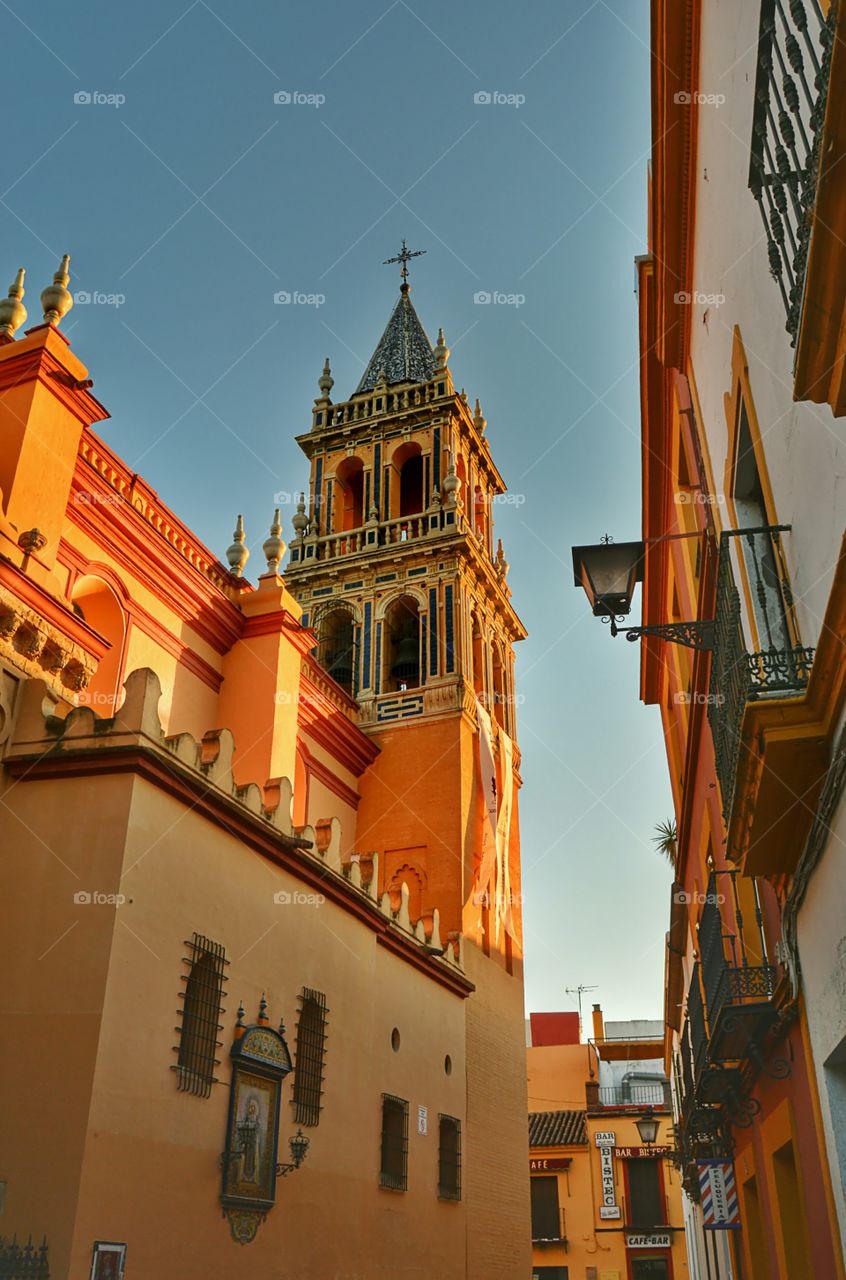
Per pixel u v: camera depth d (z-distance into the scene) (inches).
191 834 474.6
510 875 1117.1
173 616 773.3
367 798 1034.1
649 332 570.3
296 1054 536.7
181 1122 424.8
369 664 1096.8
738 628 299.9
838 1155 307.1
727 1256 725.9
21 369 582.9
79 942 410.9
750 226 308.0
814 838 283.6
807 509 267.3
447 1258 722.8
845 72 164.2
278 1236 485.1
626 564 353.7
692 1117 643.5
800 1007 346.6
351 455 1237.1
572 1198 1519.4
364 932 650.2
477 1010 930.1
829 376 199.3
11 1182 369.1
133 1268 379.9
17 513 545.0
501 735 1134.4
